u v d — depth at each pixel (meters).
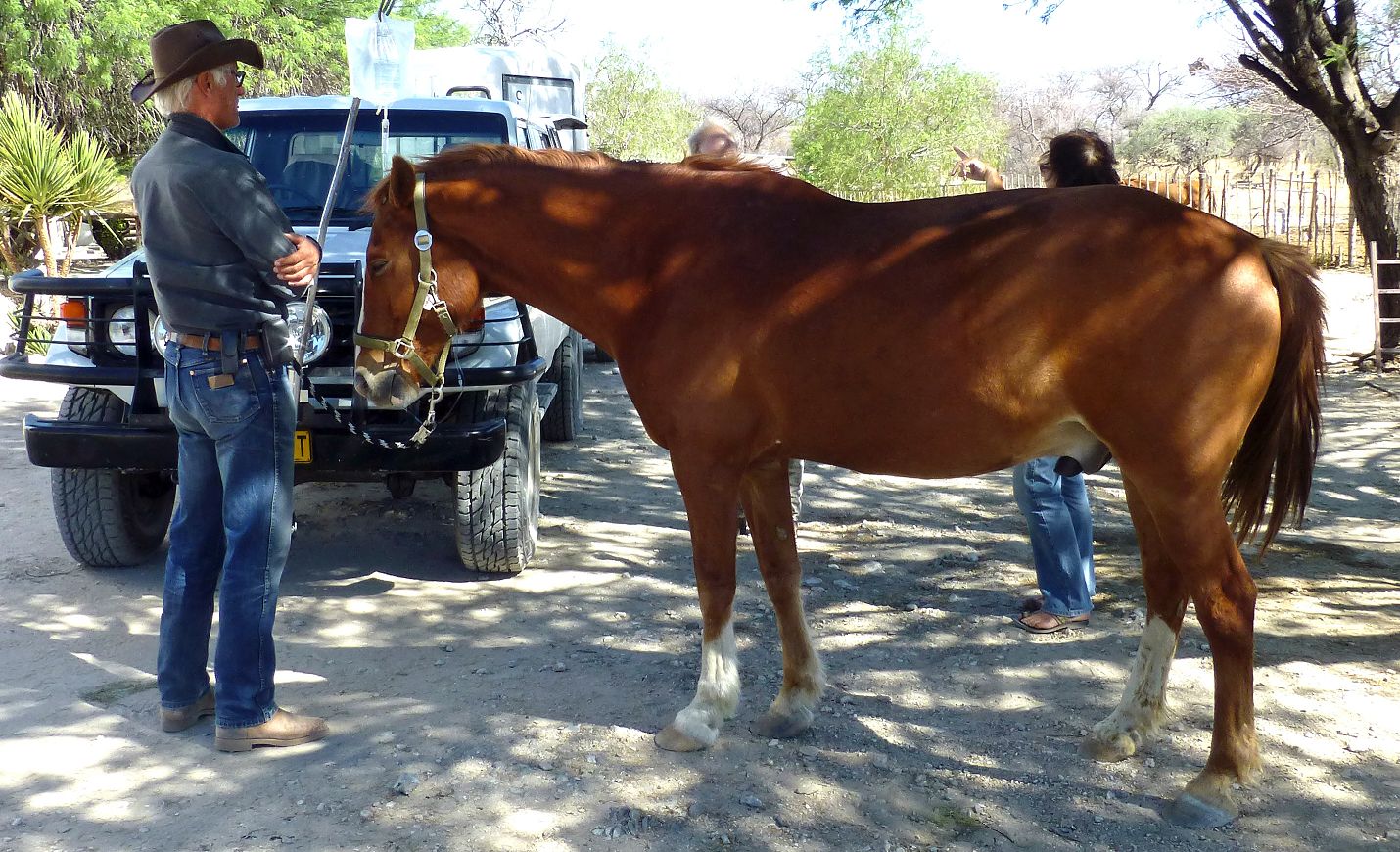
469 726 3.62
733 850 2.91
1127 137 49.91
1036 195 3.04
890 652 4.22
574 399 7.82
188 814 3.10
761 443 3.29
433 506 6.13
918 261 3.01
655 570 5.22
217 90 3.30
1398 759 3.32
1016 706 3.76
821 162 28.66
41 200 11.95
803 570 5.21
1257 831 2.97
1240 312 2.88
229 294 3.28
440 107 5.79
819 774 3.31
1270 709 3.65
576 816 3.08
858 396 3.07
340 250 4.73
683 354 3.23
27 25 15.89
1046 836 2.97
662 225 3.32
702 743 3.44
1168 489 2.96
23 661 4.14
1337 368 10.78
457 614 4.66
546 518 6.06
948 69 28.03
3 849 2.92
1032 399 2.96
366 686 3.95
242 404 3.33
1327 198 22.09
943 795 3.19
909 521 6.03
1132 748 3.37
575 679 4.00
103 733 3.59
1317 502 6.25
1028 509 4.32
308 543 5.56
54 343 4.58
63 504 4.86
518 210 3.40
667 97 34.06
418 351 3.51
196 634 3.57
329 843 2.95
